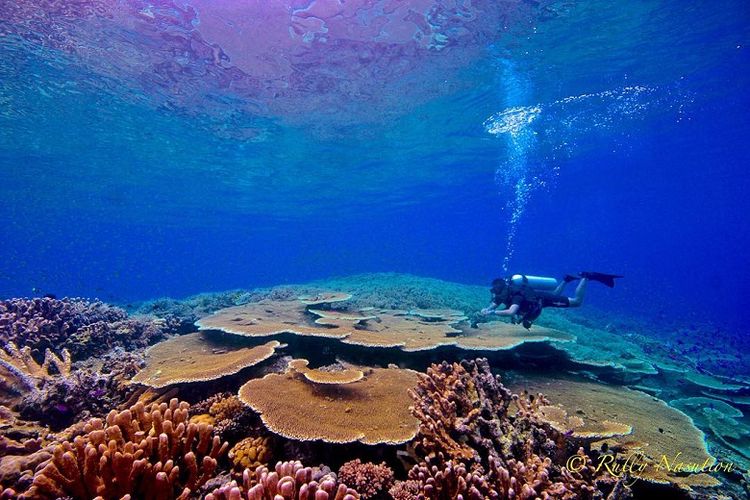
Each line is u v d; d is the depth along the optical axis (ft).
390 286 52.95
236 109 60.29
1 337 22.63
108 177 104.68
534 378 25.12
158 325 30.32
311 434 12.81
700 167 148.87
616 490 12.24
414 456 13.60
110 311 31.45
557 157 108.68
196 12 36.65
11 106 58.75
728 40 50.14
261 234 291.17
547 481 10.85
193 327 33.50
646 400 22.86
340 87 54.08
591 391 23.44
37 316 25.96
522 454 12.62
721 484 16.33
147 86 52.29
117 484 8.87
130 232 273.95
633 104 70.85
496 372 24.93
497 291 27.96
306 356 23.75
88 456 8.87
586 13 40.55
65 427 15.90
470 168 114.01
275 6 36.17
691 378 36.68
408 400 16.37
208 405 16.05
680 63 55.42
